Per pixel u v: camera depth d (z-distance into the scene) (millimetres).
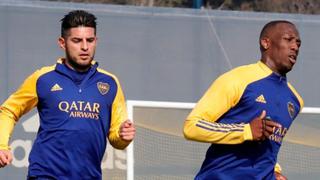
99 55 26734
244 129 16156
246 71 16812
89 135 16578
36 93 16750
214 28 27797
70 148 16484
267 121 16078
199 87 27516
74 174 16484
